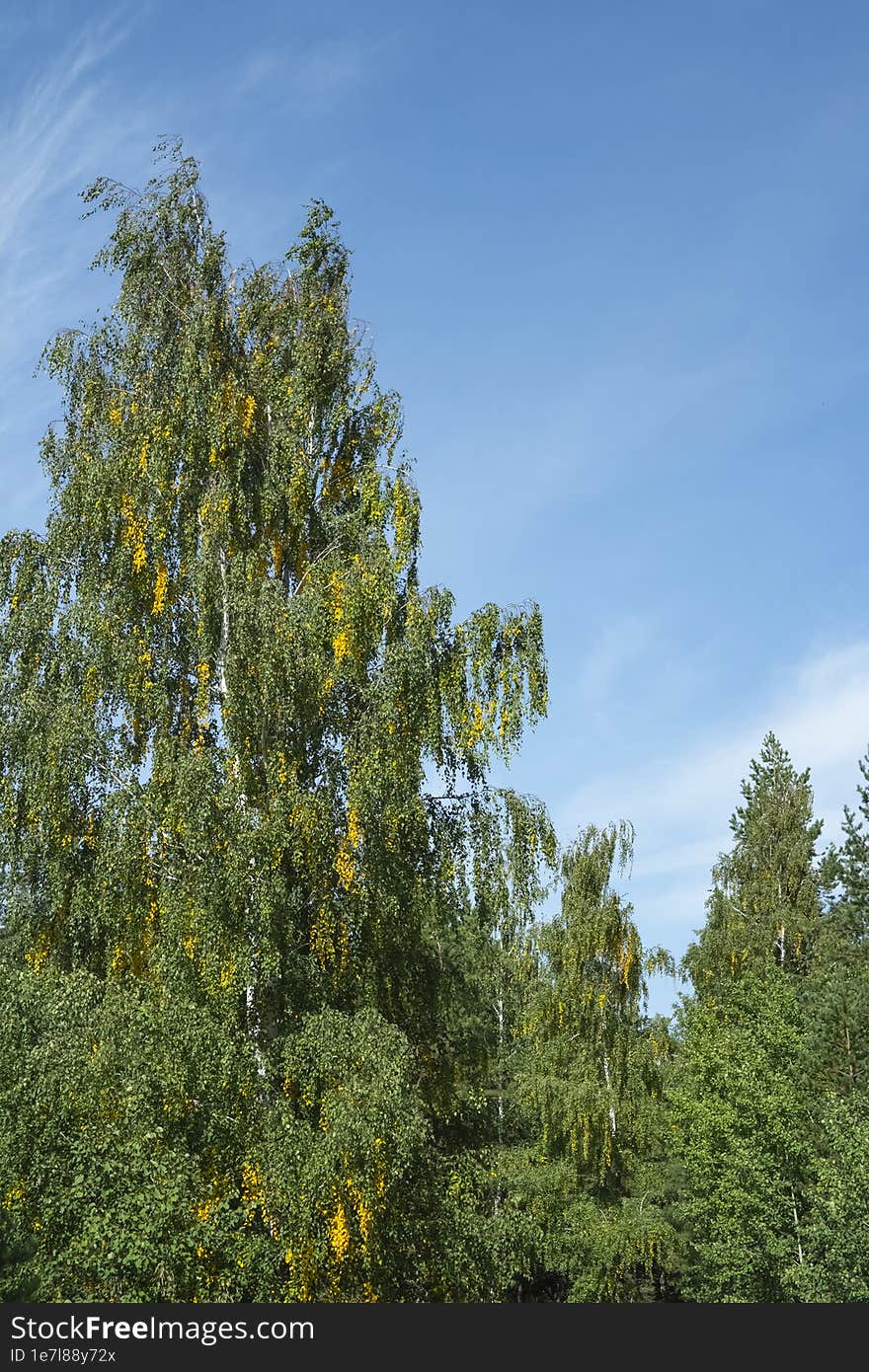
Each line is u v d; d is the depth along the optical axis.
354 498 22.58
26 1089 14.84
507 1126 40.72
